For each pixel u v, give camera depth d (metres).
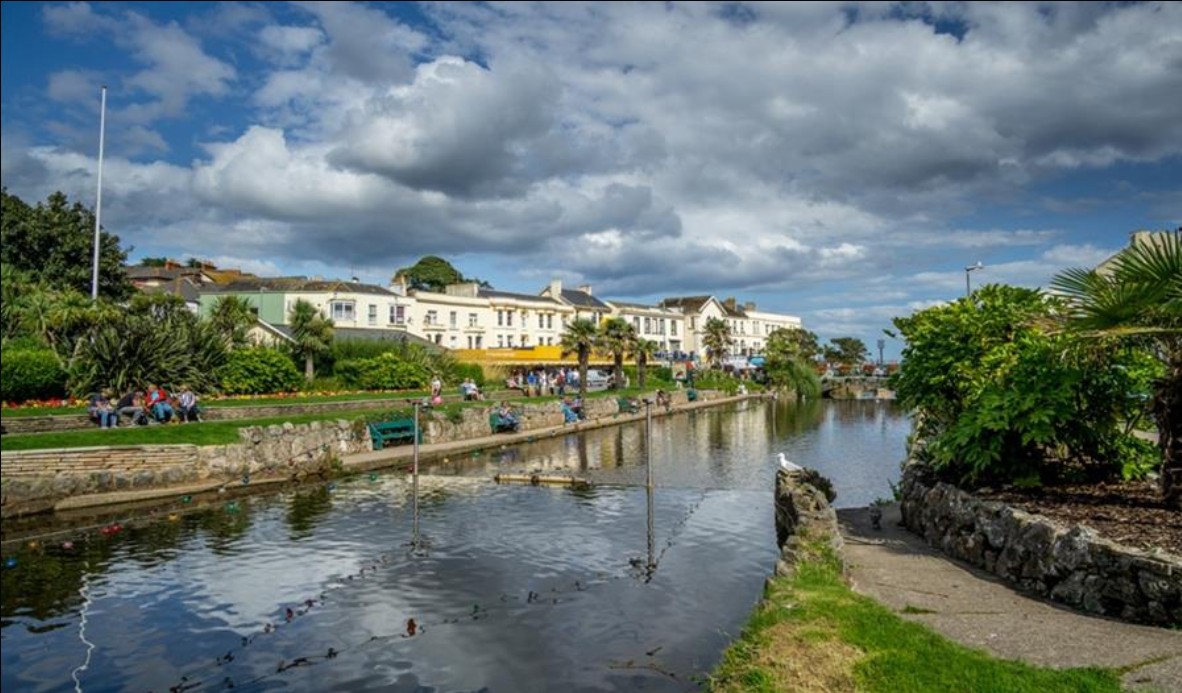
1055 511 9.77
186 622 10.88
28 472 18.94
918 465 14.95
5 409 25.73
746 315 134.00
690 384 79.81
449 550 14.60
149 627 10.69
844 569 9.19
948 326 14.57
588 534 15.91
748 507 19.00
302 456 26.19
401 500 20.22
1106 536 8.30
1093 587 7.90
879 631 6.71
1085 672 5.87
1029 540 9.02
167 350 32.50
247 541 15.55
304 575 13.05
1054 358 11.50
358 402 37.12
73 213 51.09
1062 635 6.97
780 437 40.03
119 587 12.48
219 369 36.12
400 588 12.25
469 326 77.25
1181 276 9.29
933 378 14.32
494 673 8.89
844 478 25.34
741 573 12.86
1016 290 14.57
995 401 11.82
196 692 8.65
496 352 67.31
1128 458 12.04
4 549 15.02
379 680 8.84
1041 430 11.09
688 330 117.81
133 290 53.41
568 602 11.39
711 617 10.65
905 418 53.91
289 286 69.06
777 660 6.19
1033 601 8.29
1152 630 7.04
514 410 41.97
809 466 28.38
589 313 95.94
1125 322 10.09
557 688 8.45
